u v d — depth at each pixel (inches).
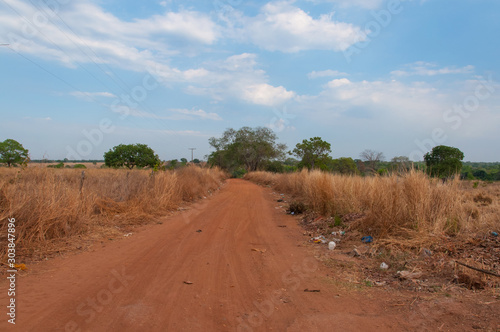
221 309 163.5
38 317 145.7
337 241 319.0
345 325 146.7
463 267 199.3
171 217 457.1
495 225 268.2
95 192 414.0
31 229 260.8
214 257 261.6
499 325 134.6
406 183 306.8
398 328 142.3
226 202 666.2
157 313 155.6
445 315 150.0
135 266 230.4
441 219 278.1
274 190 1039.6
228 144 2277.3
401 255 243.4
